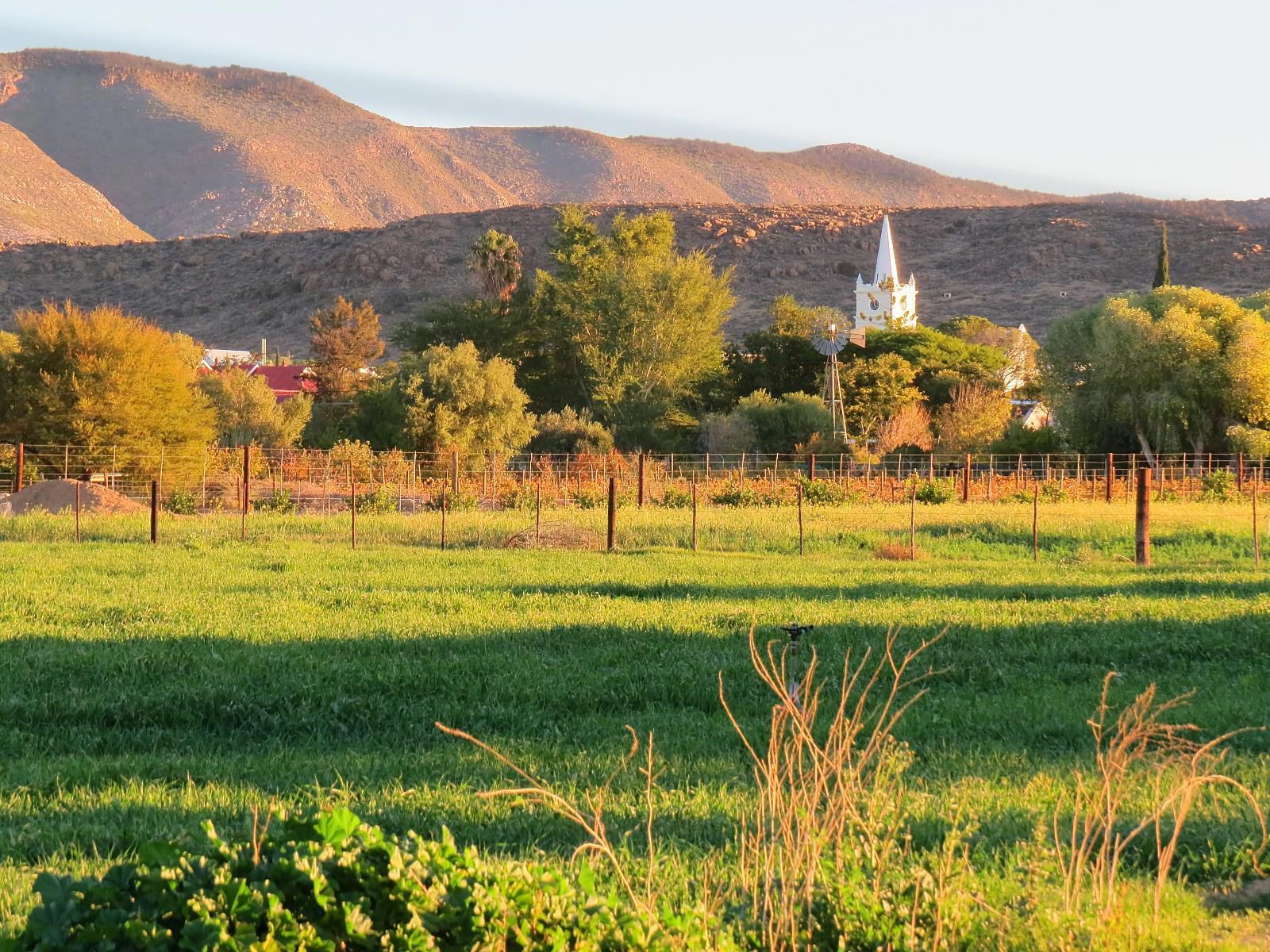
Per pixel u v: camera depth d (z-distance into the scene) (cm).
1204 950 1270
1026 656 3353
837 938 1230
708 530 7462
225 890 923
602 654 3331
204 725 2659
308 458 12688
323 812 1029
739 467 14312
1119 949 1246
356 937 931
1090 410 15200
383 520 8000
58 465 10844
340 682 2919
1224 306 15538
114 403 10975
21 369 11181
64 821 1833
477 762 2259
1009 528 7794
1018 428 16575
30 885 1455
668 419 17812
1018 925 1274
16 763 2284
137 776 2152
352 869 984
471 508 9375
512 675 3027
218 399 16038
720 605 4222
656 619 3891
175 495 9125
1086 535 7562
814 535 7369
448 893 1000
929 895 1281
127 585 4681
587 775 2139
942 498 10412
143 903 930
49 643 3381
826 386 17712
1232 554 6900
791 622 3812
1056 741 2459
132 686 2883
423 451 14638
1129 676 3141
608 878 1478
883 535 7469
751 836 1650
